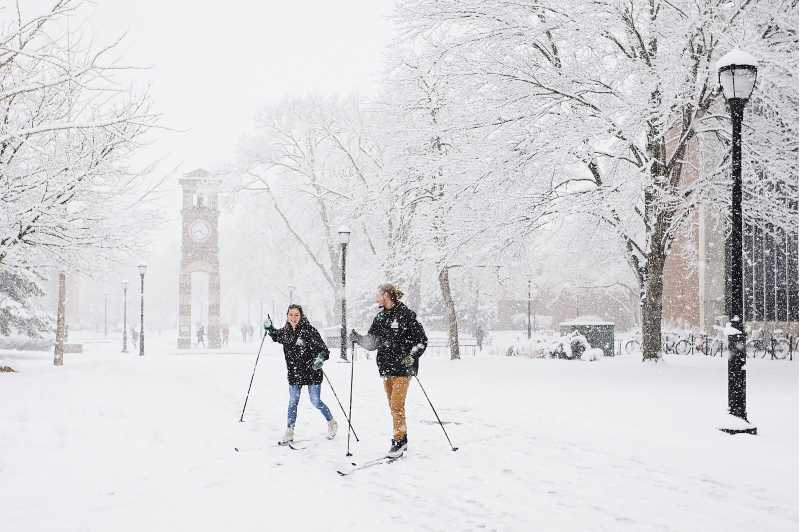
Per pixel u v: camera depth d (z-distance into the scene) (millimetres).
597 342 22734
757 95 14359
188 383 13844
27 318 25375
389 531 4734
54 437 7418
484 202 16375
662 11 14758
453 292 47062
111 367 18500
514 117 15516
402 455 6938
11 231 12719
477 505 5340
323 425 8977
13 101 12531
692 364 17422
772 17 14164
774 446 7281
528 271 24188
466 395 11750
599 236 19188
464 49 16219
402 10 16547
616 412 9570
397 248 25531
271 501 5461
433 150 18250
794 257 22875
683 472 6258
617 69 14844
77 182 13062
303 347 7746
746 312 23953
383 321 7184
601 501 5414
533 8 15539
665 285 31250
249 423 9055
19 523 4852
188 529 4773
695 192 16109
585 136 14305
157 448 7273
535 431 8281
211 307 41844
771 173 15664
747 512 5113
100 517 5027
